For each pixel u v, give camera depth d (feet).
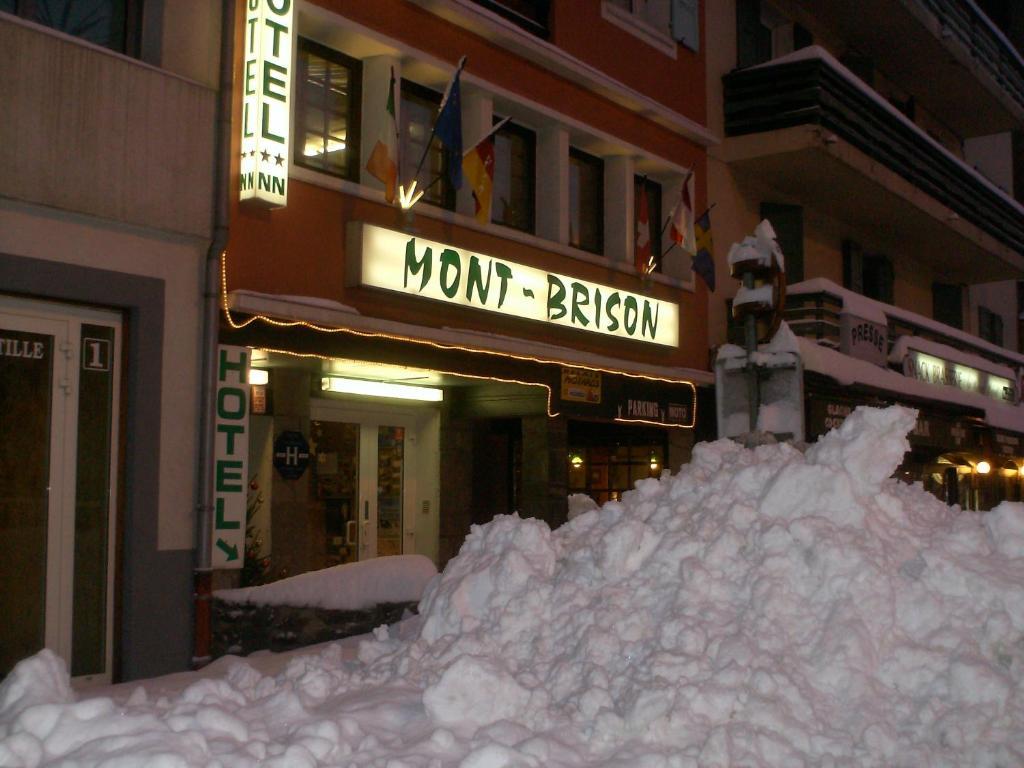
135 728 12.31
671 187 51.01
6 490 24.79
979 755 13.15
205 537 27.91
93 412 26.68
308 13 32.58
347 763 12.43
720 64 54.95
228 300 29.50
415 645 16.88
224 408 29.19
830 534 16.08
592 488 54.44
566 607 16.43
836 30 67.67
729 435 31.99
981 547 16.85
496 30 38.88
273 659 27.09
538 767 12.39
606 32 45.96
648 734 13.43
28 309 25.54
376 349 34.32
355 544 40.88
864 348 55.93
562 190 43.21
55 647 25.29
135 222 27.12
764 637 14.88
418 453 43.96
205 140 29.09
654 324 47.06
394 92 35.60
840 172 56.29
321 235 33.12
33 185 25.02
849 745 13.38
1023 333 103.91
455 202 39.86
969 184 71.56
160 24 28.50
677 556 16.66
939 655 14.53
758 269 31.73
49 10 26.76
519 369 40.22
